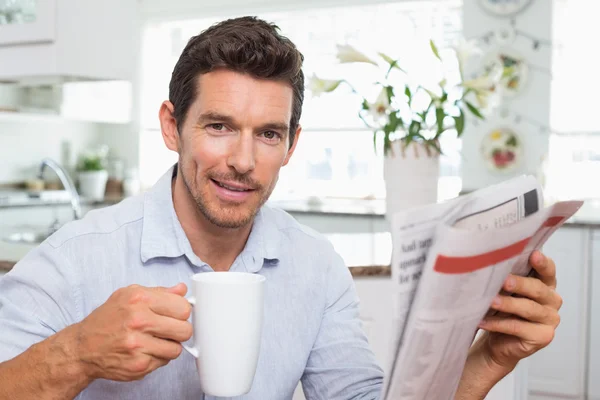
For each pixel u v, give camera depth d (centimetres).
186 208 109
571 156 432
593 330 347
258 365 111
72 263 104
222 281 75
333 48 489
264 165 99
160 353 72
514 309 82
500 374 94
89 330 74
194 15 532
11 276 102
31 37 188
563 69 429
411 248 65
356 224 423
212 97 96
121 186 541
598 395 348
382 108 205
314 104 503
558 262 353
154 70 564
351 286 126
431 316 68
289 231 124
